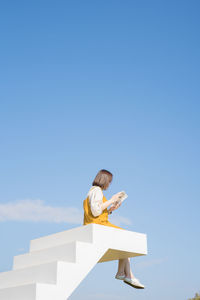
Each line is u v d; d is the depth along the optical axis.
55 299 4.66
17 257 5.95
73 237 5.50
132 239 5.65
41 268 5.02
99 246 5.26
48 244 5.83
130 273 6.02
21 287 4.73
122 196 5.86
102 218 5.65
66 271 4.85
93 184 5.83
